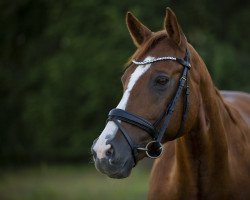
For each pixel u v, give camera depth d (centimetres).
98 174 1689
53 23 1873
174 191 437
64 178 1585
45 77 1936
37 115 1900
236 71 1700
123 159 368
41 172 1728
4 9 1991
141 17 1639
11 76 2048
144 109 377
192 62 402
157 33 403
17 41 2023
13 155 2080
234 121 451
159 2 1686
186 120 391
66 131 1858
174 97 386
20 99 2055
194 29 1666
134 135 374
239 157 443
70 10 1816
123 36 1706
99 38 1758
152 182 463
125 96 380
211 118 417
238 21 1809
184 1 1683
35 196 1179
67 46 1828
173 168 445
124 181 1474
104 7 1752
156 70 383
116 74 1709
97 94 1738
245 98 536
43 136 1903
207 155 418
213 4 1803
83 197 1153
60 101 1844
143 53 392
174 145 457
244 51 1812
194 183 425
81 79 1788
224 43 1733
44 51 1997
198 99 403
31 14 1995
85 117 1812
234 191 431
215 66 1609
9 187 1369
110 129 373
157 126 381
